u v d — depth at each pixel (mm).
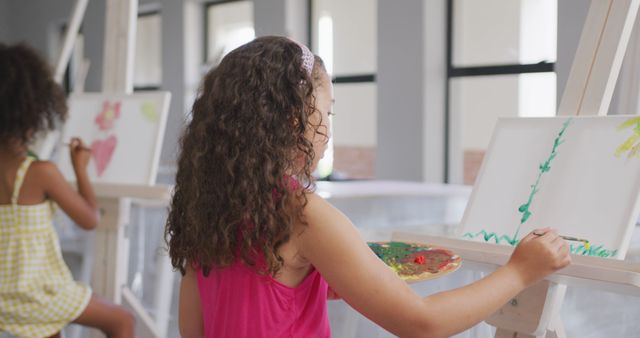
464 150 4102
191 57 5758
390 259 1190
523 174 1407
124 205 2305
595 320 2135
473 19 3996
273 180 982
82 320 1857
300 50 1053
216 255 1026
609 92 1391
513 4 3820
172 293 3350
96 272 2324
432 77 4055
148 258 3713
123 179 2445
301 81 1024
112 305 1912
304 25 4945
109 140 2547
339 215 1008
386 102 4238
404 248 1274
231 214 998
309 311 1046
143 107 2521
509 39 3854
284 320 1021
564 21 3262
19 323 1831
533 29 3738
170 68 5848
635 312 2104
